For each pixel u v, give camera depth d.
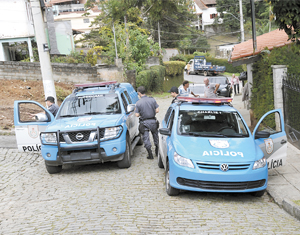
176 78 43.84
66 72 23.47
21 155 10.20
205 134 6.71
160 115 17.97
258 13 66.56
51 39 34.97
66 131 7.84
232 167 5.85
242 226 4.97
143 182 7.25
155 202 6.05
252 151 6.19
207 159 5.92
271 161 7.00
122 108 9.05
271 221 5.19
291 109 9.95
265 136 6.66
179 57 55.47
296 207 5.35
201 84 19.28
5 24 26.23
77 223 5.19
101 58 30.55
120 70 25.53
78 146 7.80
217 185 5.87
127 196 6.40
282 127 7.16
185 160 5.98
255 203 6.05
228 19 67.50
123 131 8.20
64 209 5.87
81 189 6.98
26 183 7.70
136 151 10.34
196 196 6.39
